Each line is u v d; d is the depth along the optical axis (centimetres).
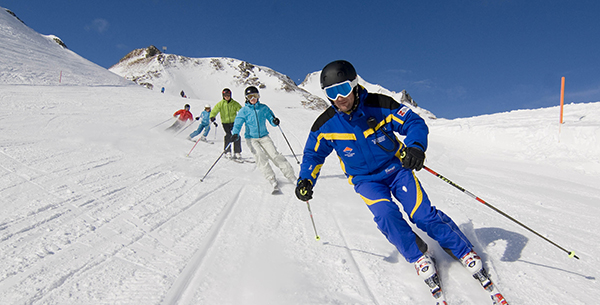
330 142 216
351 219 311
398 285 198
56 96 1380
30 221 283
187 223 300
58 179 404
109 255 233
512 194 425
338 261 226
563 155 697
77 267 215
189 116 985
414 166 184
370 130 202
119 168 484
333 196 396
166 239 264
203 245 255
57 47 3747
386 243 255
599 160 622
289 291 191
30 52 2741
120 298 183
